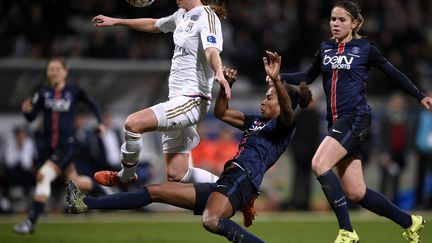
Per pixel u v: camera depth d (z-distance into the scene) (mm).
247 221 25641
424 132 52781
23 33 60188
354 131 26453
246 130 25422
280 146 24859
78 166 47312
